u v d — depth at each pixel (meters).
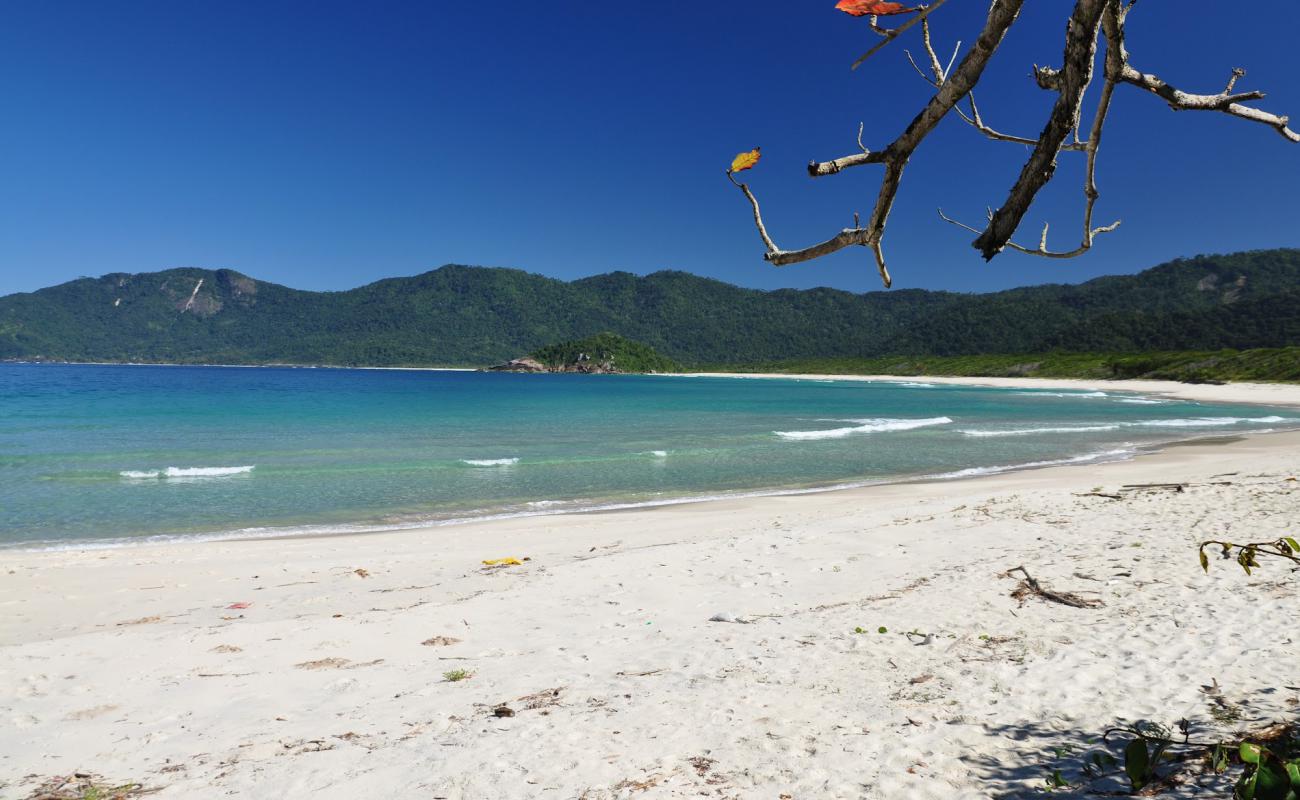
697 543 11.99
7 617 8.72
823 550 10.96
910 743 4.18
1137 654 5.63
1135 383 97.81
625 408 57.09
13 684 6.04
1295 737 3.66
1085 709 4.57
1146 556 9.23
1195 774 3.45
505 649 6.94
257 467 22.61
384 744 4.59
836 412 52.53
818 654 6.20
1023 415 47.25
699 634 7.17
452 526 14.91
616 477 21.64
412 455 26.31
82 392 67.94
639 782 3.85
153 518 15.70
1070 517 12.49
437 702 5.43
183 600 9.45
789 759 4.05
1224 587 7.55
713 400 70.62
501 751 4.36
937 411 52.62
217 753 4.56
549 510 16.81
